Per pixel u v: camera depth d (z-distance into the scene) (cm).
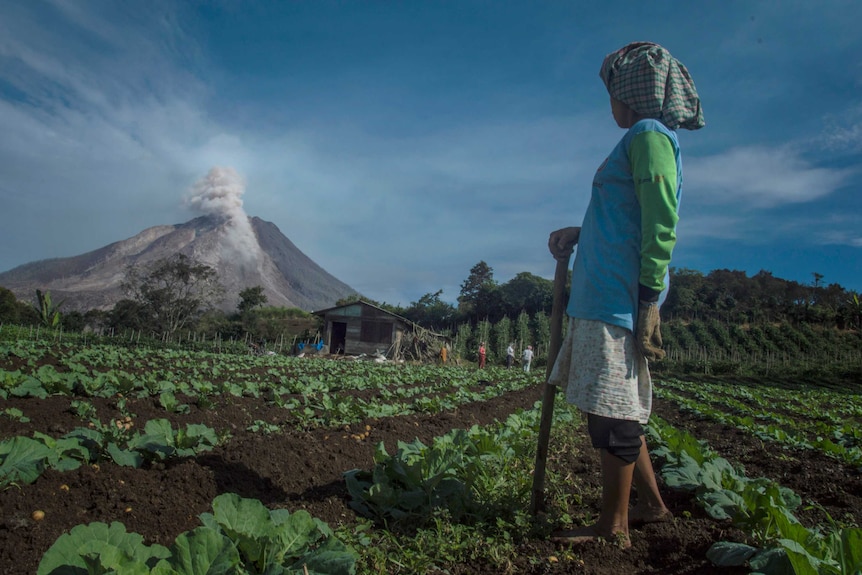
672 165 260
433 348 3922
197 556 177
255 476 342
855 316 5619
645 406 271
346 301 7038
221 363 1574
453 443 391
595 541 269
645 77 280
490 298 6297
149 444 347
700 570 245
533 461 454
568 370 291
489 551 257
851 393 2405
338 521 288
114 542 183
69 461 303
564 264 313
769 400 1728
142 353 1708
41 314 3356
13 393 573
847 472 503
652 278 257
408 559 249
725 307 6438
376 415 684
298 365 1852
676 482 330
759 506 265
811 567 189
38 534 228
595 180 289
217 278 4350
